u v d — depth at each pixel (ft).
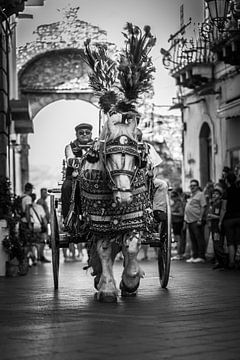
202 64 115.75
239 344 31.71
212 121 119.75
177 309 43.09
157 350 30.58
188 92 131.64
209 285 59.21
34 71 181.27
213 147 119.44
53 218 55.47
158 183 53.42
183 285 59.21
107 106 47.21
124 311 42.39
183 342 32.22
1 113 88.99
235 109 103.96
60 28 143.95
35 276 74.69
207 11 104.88
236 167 103.45
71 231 49.42
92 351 30.53
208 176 126.41
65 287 59.47
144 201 45.62
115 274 74.59
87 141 52.26
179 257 101.19
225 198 77.51
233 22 87.25
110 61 48.44
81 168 46.83
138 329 35.76
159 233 55.72
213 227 79.46
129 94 44.96
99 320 38.88
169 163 174.81
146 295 51.03
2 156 88.43
